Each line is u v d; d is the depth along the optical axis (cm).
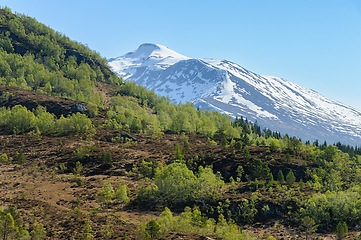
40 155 13575
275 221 9162
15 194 8975
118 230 7150
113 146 15550
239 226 9069
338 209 9088
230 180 12056
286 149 15388
